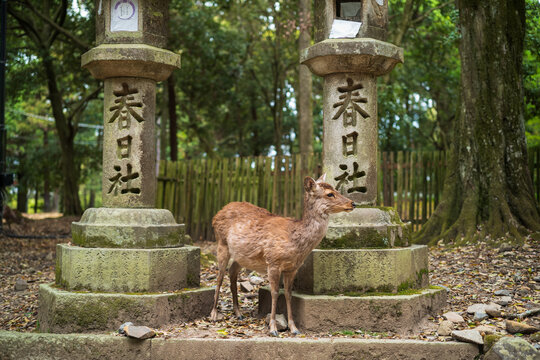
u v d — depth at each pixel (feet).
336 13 18.83
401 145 65.77
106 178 18.45
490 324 16.08
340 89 18.33
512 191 30.14
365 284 16.46
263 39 76.18
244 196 39.11
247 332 15.64
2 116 42.63
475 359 14.12
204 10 62.44
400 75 59.36
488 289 20.35
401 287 16.75
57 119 61.31
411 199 35.83
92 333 15.64
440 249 28.81
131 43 18.43
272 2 59.67
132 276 16.60
